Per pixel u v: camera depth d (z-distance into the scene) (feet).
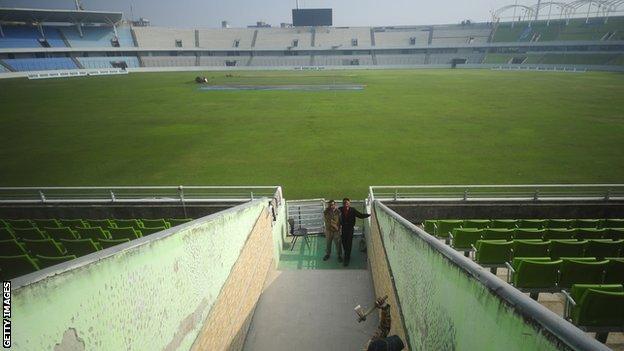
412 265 10.81
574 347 3.44
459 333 6.62
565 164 58.65
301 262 30.94
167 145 75.56
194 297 11.51
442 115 101.50
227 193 49.85
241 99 137.39
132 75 255.50
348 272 25.40
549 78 200.44
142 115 108.58
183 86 182.19
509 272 18.63
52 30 290.76
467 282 6.22
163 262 9.41
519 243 20.21
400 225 13.02
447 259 7.29
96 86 183.21
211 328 13.01
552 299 18.22
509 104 117.50
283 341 18.30
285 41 366.43
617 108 106.73
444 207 37.68
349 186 51.88
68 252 20.80
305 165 61.05
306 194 49.60
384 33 370.94
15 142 79.46
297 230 34.96
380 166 59.67
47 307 5.59
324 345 17.92
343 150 68.95
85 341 6.44
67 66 273.33
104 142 78.74
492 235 24.31
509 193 45.68
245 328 18.35
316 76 237.45
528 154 64.28
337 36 371.35
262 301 21.90
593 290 13.01
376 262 21.98
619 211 36.37
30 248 20.71
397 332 13.35
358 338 18.38
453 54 339.77
